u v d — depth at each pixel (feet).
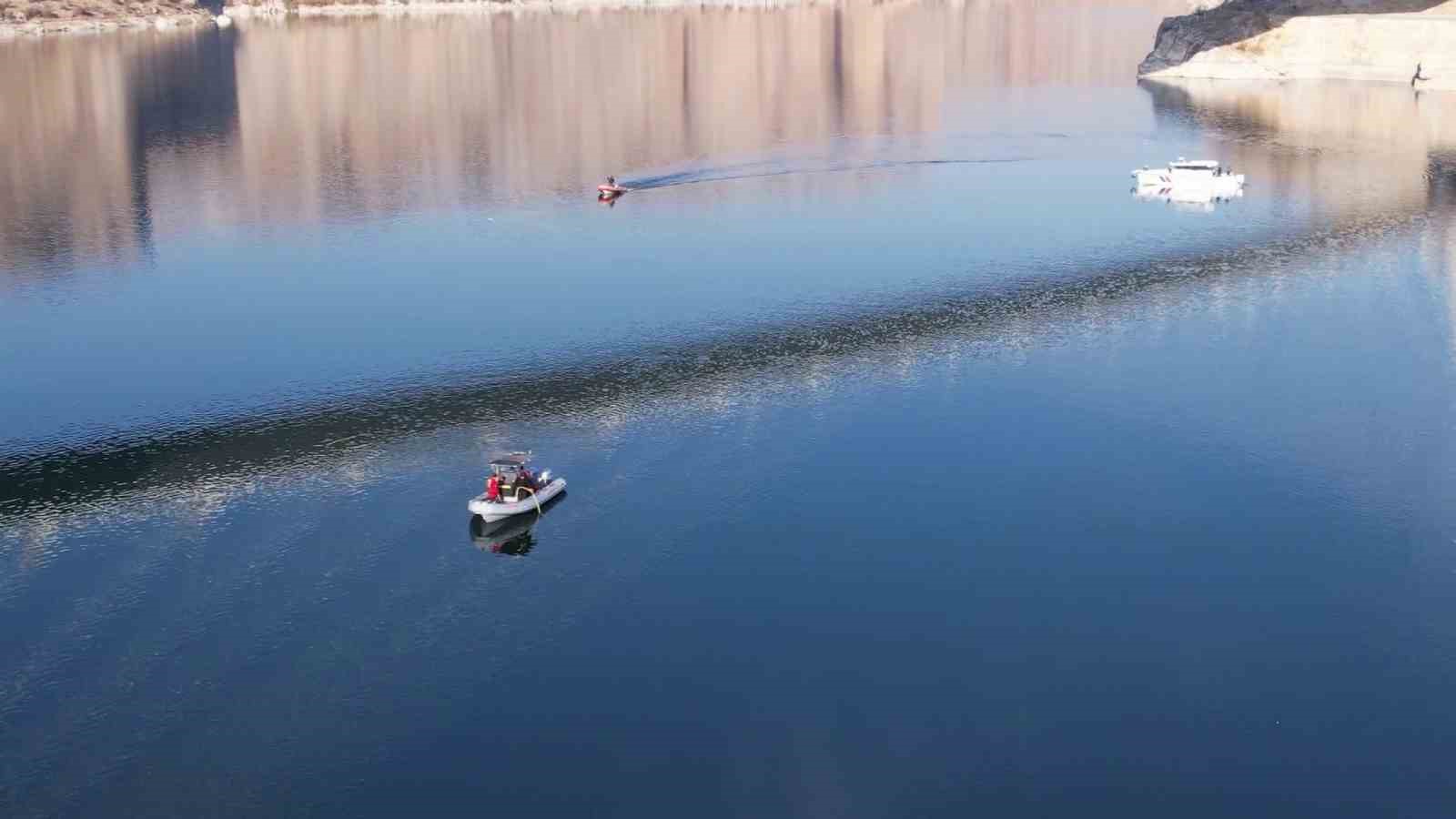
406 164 406.62
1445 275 274.57
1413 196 340.59
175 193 370.12
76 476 190.80
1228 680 142.20
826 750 132.36
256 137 457.27
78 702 139.74
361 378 227.20
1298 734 134.10
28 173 399.65
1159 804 125.08
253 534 172.76
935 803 125.49
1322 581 160.66
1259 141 419.13
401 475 189.16
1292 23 561.02
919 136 436.35
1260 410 208.23
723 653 147.02
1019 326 247.29
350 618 153.89
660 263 293.64
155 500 183.21
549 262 296.30
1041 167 387.55
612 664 145.48
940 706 138.21
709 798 126.41
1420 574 161.99
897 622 152.35
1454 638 149.48
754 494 181.68
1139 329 244.83
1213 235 307.99
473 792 127.54
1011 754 131.44
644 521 174.81
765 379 221.87
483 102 528.63
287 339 248.73
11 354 243.60
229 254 308.60
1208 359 230.27
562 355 235.81
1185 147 412.98
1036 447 195.52
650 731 135.33
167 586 160.86
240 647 148.66
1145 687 140.97
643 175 382.83
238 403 217.36
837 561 165.07
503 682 142.82
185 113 509.35
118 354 242.78
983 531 171.53
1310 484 184.24
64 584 161.38
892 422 204.23
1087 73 597.52
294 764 131.23
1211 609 154.81
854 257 295.48
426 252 306.76
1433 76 512.63
